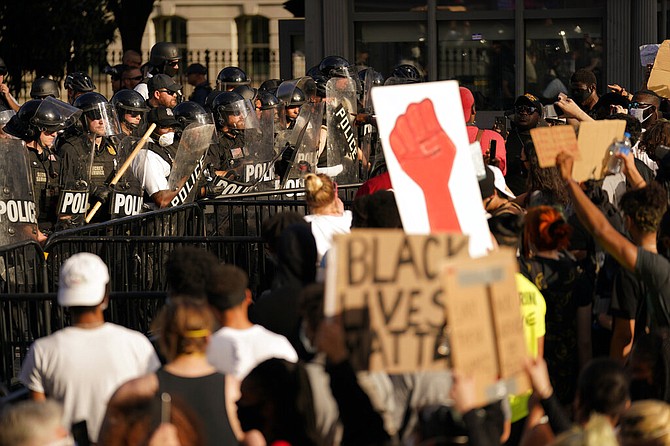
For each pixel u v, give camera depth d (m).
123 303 15.17
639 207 10.38
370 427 7.47
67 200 17.30
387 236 7.14
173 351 8.21
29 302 13.65
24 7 42.62
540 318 10.18
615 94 20.25
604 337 11.81
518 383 7.05
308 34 34.12
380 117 9.54
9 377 12.95
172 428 7.15
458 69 33.62
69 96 25.48
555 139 10.83
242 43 65.44
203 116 18.89
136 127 19.45
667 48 21.34
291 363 7.66
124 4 44.81
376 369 7.16
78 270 9.20
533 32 33.22
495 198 12.83
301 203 18.58
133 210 18.20
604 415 7.93
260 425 7.57
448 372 7.89
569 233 10.93
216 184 20.20
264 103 21.50
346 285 7.11
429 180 9.59
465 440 7.07
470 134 18.22
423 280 7.16
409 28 33.72
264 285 16.62
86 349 9.13
